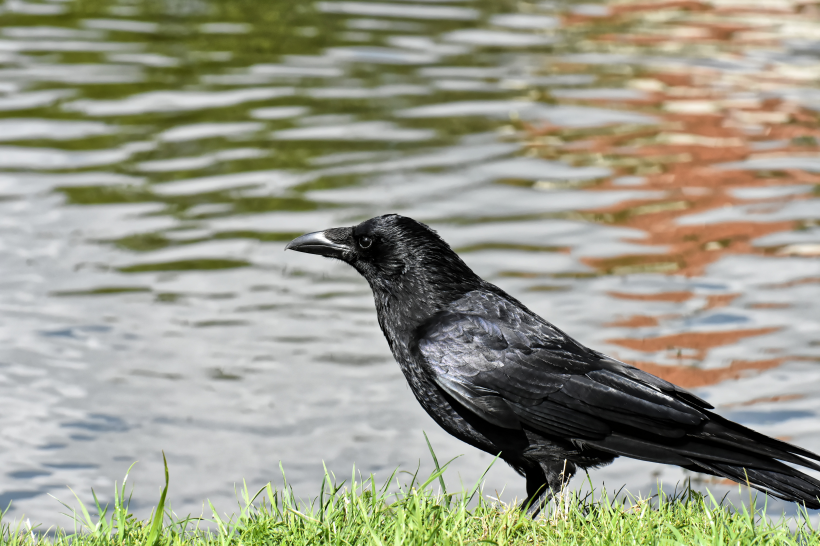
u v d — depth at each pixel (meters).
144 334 13.02
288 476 10.33
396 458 10.74
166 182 17.75
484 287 7.45
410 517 6.10
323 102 22.00
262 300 14.02
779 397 11.62
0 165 18.19
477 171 18.67
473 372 6.92
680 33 29.53
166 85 22.84
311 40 27.05
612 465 10.81
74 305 13.62
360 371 12.38
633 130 21.19
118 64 24.36
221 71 24.03
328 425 11.22
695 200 17.59
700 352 12.70
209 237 15.77
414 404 11.83
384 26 28.84
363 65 24.91
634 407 6.72
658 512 6.62
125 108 21.31
